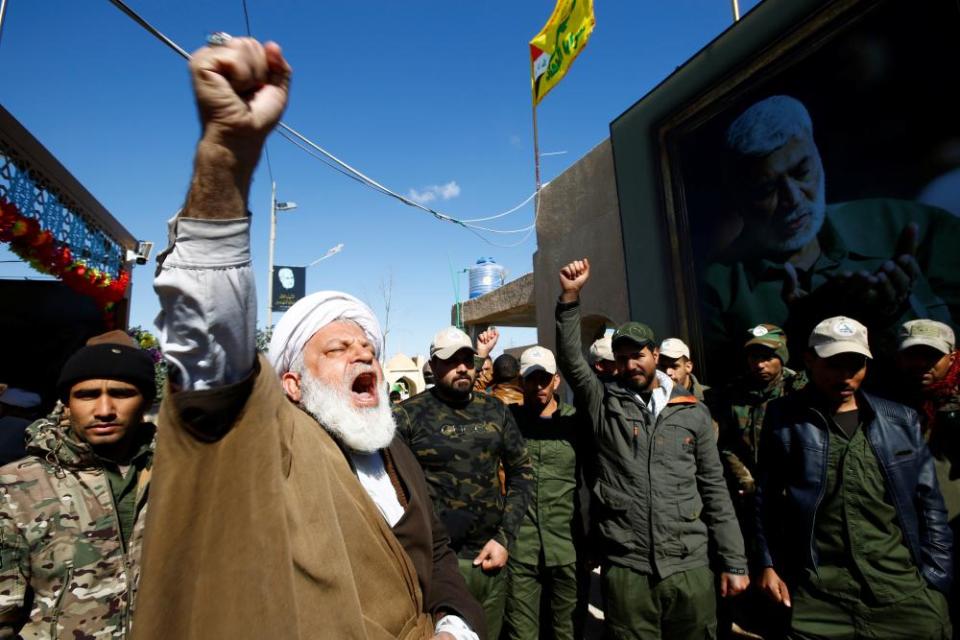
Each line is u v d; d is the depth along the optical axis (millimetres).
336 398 1317
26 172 4340
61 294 7066
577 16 6812
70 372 1608
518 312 10133
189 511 780
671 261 5281
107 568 1589
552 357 3635
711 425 3078
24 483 1557
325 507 1009
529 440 3516
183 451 782
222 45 688
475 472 2840
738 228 4633
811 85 4039
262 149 735
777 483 2680
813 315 3986
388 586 1146
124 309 7309
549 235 7508
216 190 721
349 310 1444
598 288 6500
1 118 3787
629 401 3062
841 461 2432
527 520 3312
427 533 1381
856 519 2367
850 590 2342
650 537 2836
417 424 2900
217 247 737
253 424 824
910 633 2236
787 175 4211
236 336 777
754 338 3643
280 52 730
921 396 2783
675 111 5254
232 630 770
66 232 5160
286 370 1392
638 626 2828
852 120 3748
